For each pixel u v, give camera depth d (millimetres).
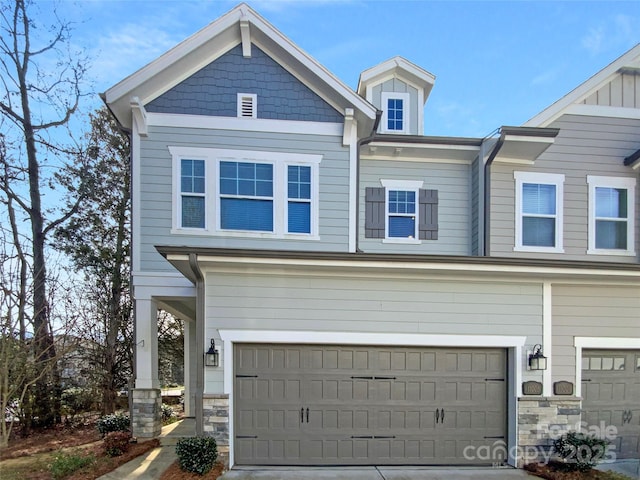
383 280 6398
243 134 8359
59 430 9422
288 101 8562
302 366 6348
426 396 6488
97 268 11531
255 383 6250
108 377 10922
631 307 6797
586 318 6699
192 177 8180
